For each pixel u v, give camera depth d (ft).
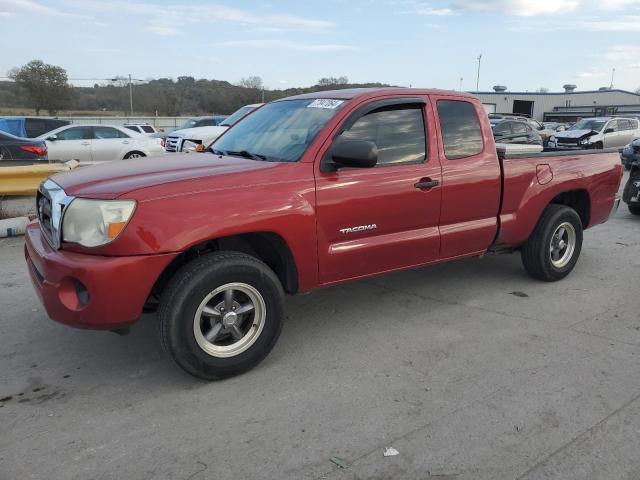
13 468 8.80
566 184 17.52
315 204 12.16
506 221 16.12
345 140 12.00
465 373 11.94
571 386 11.32
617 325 14.61
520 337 13.83
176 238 10.42
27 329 14.34
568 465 8.82
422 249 14.34
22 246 23.32
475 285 17.93
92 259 10.23
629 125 75.97
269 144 13.64
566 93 197.47
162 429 9.89
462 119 15.12
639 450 9.21
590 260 21.20
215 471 8.73
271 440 9.53
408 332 14.19
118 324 10.46
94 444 9.44
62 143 48.32
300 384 11.51
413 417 10.21
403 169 13.61
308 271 12.40
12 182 30.89
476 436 9.61
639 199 29.78
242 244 12.75
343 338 13.83
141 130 79.56
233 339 11.69
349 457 9.06
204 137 48.44
